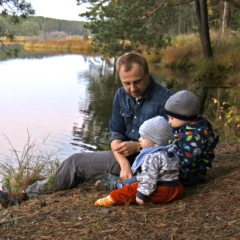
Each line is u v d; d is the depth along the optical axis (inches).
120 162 158.6
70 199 159.0
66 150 357.4
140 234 124.4
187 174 150.3
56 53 1813.5
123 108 164.4
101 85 791.7
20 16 417.1
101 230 128.1
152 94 158.7
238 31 1091.3
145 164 140.0
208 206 137.9
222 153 230.8
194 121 148.6
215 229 123.6
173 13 912.9
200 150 144.9
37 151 343.0
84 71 1052.5
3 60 1344.7
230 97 522.9
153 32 885.8
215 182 157.8
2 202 172.9
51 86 775.1
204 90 640.4
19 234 131.6
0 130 422.9
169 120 150.6
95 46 946.1
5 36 431.5
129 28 858.1
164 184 141.6
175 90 661.9
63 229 131.6
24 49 2015.3
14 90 718.5
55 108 557.3
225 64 800.9
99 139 399.5
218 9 1441.9
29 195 174.7
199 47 1063.6
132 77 152.0
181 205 140.0
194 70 917.8
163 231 125.0
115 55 903.1
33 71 1027.3
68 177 170.7
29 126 447.8
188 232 123.6
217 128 337.4
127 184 146.1
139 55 153.9
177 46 1136.8
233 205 136.3
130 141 161.5
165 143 142.9
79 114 519.8
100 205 146.0
